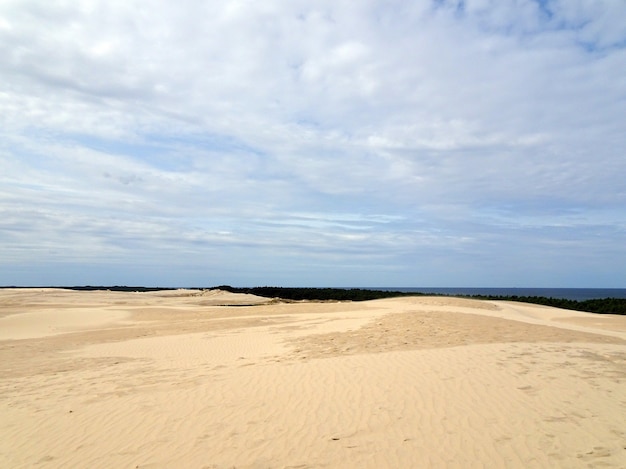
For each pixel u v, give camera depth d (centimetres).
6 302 4638
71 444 631
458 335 1298
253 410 709
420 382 789
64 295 5862
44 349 1677
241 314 3067
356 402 712
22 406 834
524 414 638
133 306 4384
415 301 2948
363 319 1905
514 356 970
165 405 767
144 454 581
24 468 566
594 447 540
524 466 504
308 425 638
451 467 509
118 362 1302
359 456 542
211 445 593
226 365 1106
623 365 895
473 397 707
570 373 830
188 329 2233
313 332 1622
